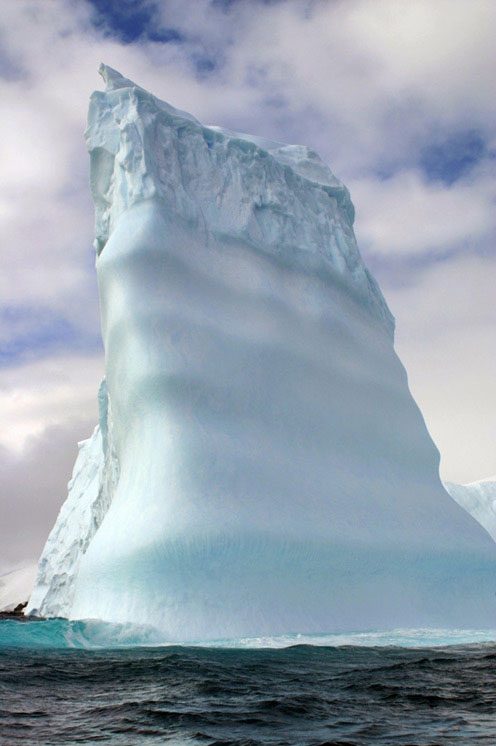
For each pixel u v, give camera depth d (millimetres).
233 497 22391
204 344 25844
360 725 8211
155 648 17156
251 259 30234
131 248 26375
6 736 7691
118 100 30141
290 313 30156
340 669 13258
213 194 30609
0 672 12711
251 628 19922
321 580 22344
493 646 17688
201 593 20016
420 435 32375
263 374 27156
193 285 27203
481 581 27141
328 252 34188
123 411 24969
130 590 20047
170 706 9445
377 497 27141
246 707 9344
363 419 30000
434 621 24016
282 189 33312
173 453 22734
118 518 22297
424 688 10938
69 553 48562
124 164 28453
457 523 29000
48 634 18672
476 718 8633
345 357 31297
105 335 27688
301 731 7887
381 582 23891
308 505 24125
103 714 8953
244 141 32594
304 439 26922
